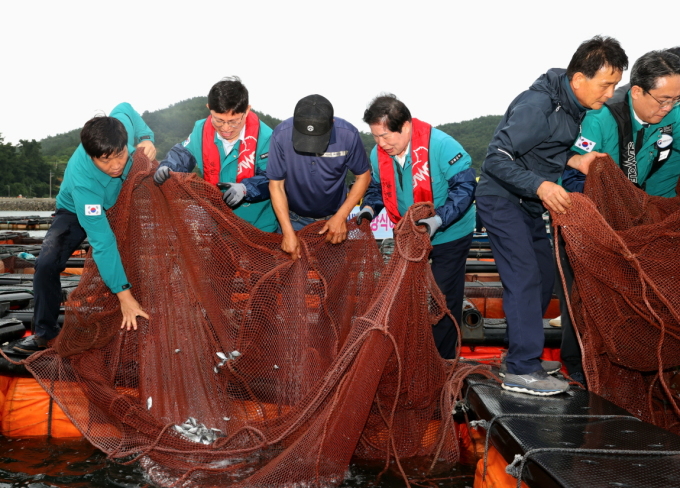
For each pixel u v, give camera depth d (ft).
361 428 10.52
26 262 28.63
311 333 12.23
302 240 12.30
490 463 10.48
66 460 11.91
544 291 13.08
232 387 12.07
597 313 11.28
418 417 12.23
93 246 11.35
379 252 13.04
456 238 13.47
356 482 11.07
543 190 10.09
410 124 11.95
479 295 21.12
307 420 10.57
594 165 11.50
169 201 11.89
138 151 12.26
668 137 12.12
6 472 11.32
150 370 11.96
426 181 12.75
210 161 13.78
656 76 10.61
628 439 8.64
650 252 10.94
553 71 10.61
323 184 12.12
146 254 12.18
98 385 11.90
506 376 11.29
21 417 13.20
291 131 11.72
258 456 11.27
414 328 10.98
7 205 311.68
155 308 12.14
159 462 11.34
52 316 13.26
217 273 12.00
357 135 11.94
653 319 10.97
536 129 10.27
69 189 11.74
